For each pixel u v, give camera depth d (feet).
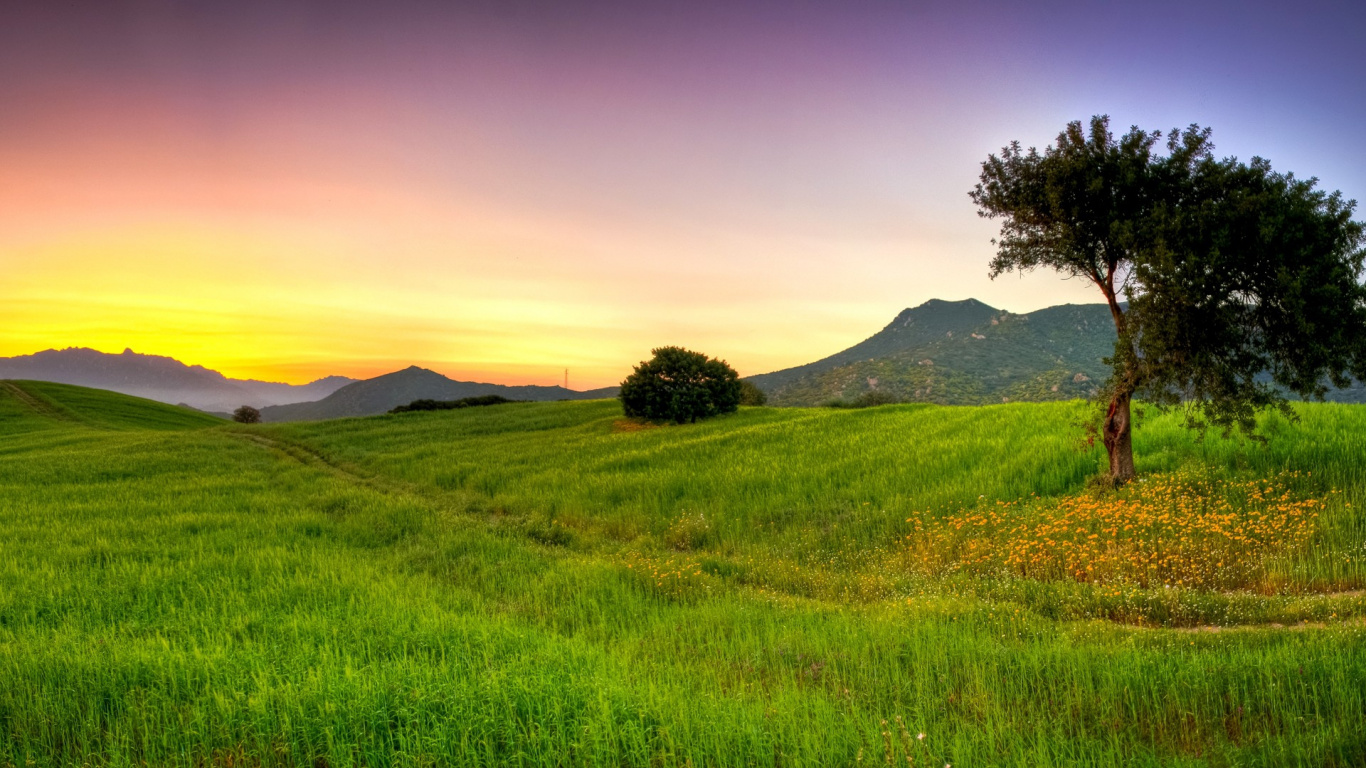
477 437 161.48
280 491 95.55
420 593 41.52
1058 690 24.06
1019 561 44.80
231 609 37.24
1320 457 54.44
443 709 21.45
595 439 137.39
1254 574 38.55
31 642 29.50
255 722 20.76
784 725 20.77
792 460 88.12
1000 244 62.03
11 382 294.25
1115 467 57.82
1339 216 47.62
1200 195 52.31
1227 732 20.21
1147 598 35.47
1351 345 46.29
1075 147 56.29
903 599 40.19
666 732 20.18
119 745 20.30
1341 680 21.53
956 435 90.38
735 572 49.55
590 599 41.04
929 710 22.27
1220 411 51.90
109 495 89.35
